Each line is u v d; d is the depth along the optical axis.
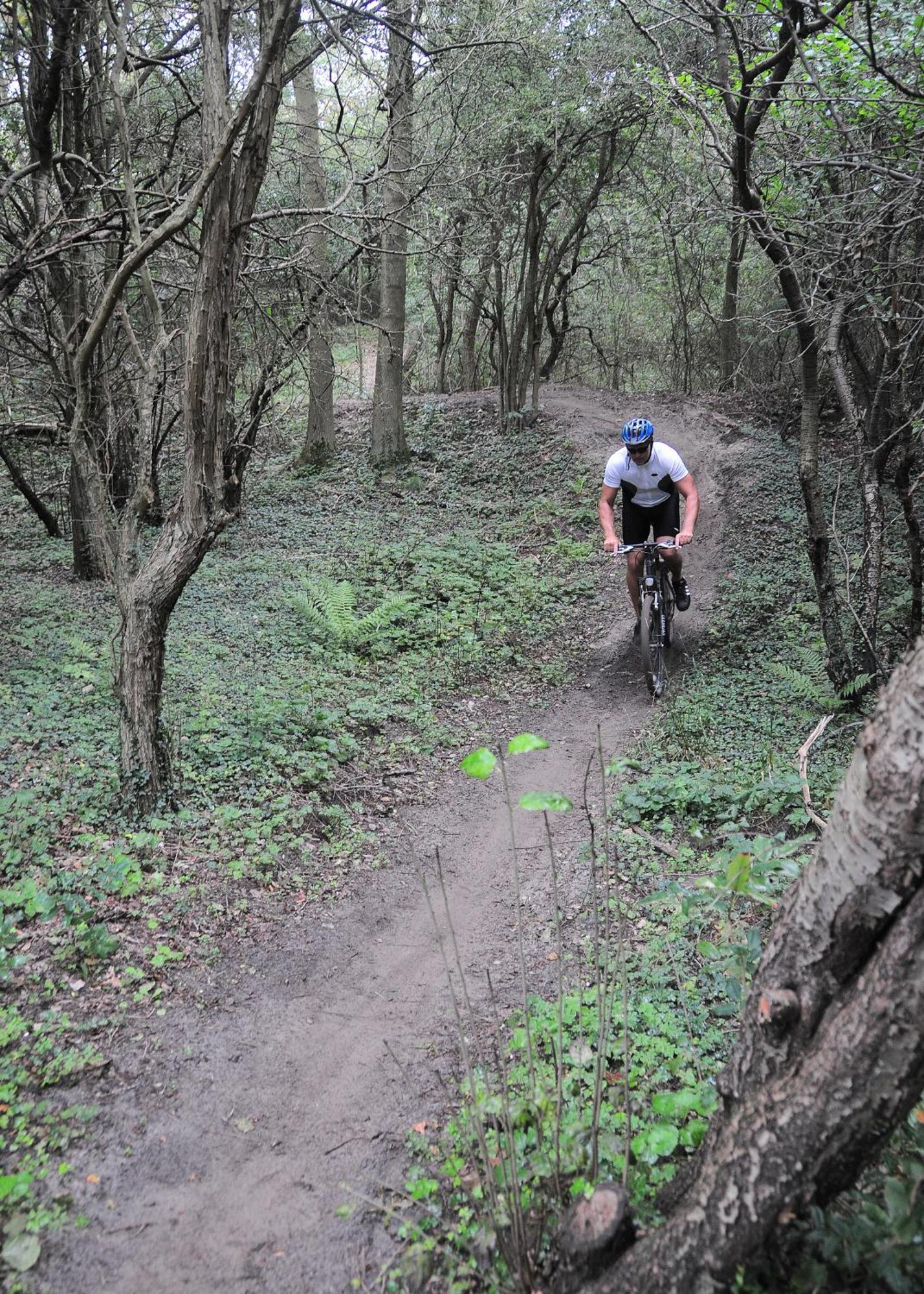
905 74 6.52
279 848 5.76
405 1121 3.70
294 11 5.32
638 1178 2.95
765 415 18.89
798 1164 2.16
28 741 6.75
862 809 2.08
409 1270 2.92
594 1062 3.74
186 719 7.32
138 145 9.45
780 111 7.14
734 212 6.91
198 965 4.63
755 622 10.55
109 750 6.71
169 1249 3.10
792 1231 2.27
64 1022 4.04
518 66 14.31
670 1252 2.32
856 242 6.68
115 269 8.79
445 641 10.40
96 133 9.74
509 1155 3.00
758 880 3.61
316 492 17.36
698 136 7.84
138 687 5.75
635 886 5.37
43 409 11.38
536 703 9.01
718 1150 2.35
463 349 26.97
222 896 5.20
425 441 19.22
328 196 12.05
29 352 11.14
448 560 12.94
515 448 18.41
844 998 2.18
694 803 6.26
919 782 1.97
